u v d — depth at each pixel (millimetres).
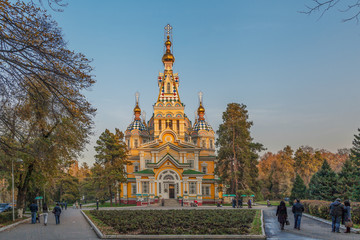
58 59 16719
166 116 84438
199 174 72500
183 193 72062
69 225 30281
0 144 23766
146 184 73188
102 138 73812
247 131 76062
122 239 21266
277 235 21953
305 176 123062
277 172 104688
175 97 86062
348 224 22156
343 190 53156
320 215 32781
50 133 31375
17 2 15766
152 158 79875
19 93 17391
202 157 85250
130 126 88438
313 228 25297
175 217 33875
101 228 26078
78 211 53312
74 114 18766
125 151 77062
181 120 84688
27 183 38688
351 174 54000
